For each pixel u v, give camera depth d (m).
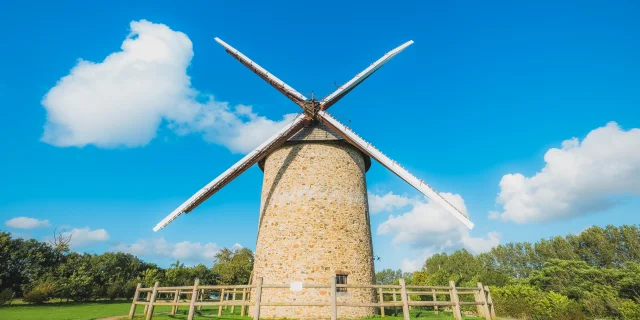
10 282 26.55
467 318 11.52
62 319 12.06
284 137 15.01
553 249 40.50
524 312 16.17
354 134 14.54
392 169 13.50
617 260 34.75
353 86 17.25
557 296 17.20
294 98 16.38
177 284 37.75
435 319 11.40
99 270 31.52
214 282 43.22
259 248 14.67
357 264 13.77
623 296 21.12
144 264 39.31
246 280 41.31
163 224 13.09
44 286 24.09
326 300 12.67
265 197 15.41
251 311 13.54
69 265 29.17
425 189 12.65
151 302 10.67
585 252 37.62
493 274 35.19
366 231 14.98
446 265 51.88
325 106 16.22
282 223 14.15
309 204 14.20
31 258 27.72
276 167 15.51
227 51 18.78
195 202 13.55
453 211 11.96
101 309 17.94
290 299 12.83
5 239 26.38
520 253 50.59
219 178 13.96
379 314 14.24
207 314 13.62
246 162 14.34
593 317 18.00
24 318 12.69
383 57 17.95
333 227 13.91
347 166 15.40
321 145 15.40
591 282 24.52
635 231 35.00
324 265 13.20
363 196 15.62
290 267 13.27
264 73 17.36
